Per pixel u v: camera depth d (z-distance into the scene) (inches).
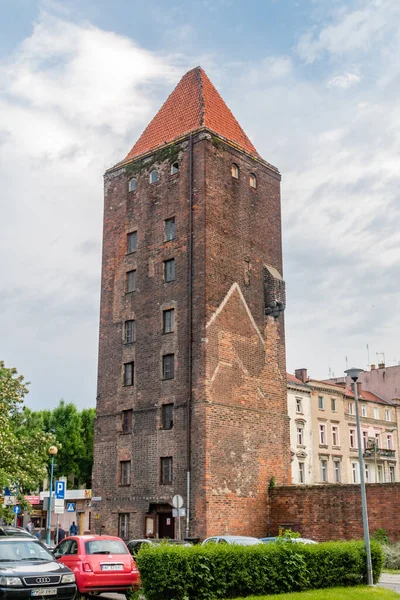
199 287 1711.4
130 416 1785.2
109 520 1747.0
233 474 1643.7
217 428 1633.9
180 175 1834.4
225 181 1833.2
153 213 1876.2
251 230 1878.7
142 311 1829.5
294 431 2728.8
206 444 1598.2
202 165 1786.4
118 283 1911.9
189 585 731.4
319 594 757.3
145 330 1807.3
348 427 3043.8
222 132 1921.8
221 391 1670.8
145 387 1763.0
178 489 1621.6
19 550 799.7
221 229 1782.7
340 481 2910.9
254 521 1662.2
